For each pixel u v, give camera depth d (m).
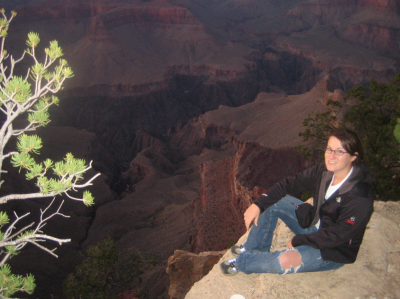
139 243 43.78
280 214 5.11
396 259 5.02
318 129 22.06
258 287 4.80
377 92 18.95
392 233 5.59
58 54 7.16
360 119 19.09
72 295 24.30
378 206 6.53
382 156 16.64
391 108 18.94
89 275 24.86
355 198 4.18
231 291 4.88
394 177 17.23
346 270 4.86
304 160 36.22
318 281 4.71
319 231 4.38
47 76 7.27
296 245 4.64
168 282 26.25
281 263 4.66
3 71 6.95
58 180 6.54
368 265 4.95
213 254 10.67
